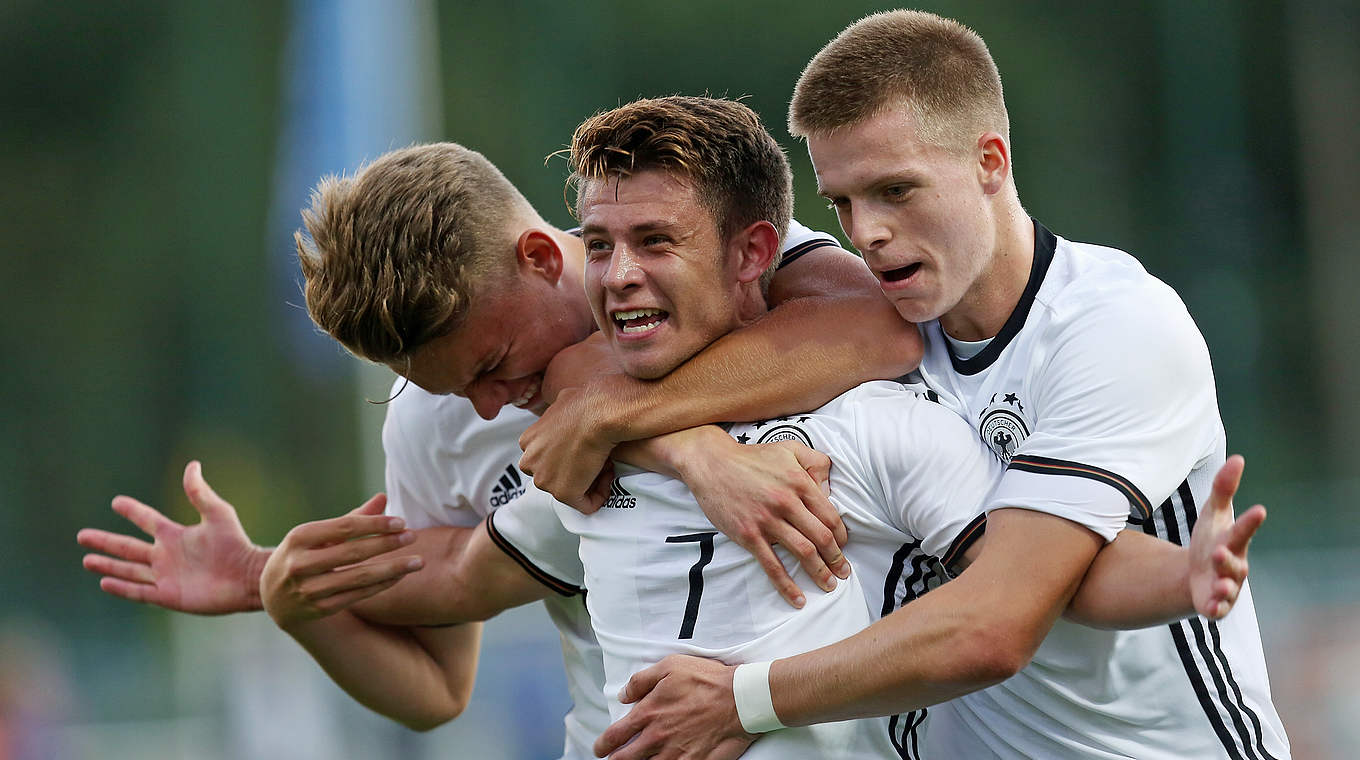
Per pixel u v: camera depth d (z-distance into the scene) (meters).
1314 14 79.00
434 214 11.88
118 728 37.56
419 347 12.08
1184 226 83.62
